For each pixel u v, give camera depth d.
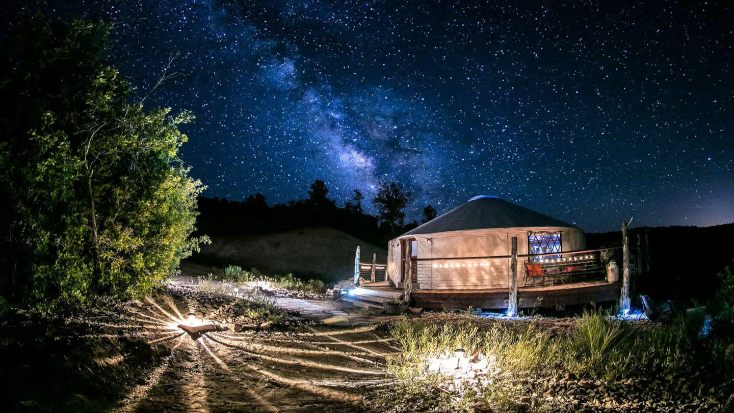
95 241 6.88
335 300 13.59
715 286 13.61
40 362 4.03
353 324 9.13
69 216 6.18
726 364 5.33
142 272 7.45
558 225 13.70
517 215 14.21
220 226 28.55
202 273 17.81
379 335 7.91
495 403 4.45
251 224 29.39
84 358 4.46
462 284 13.02
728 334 6.81
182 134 8.27
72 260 6.07
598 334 6.46
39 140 5.75
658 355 5.88
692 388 4.79
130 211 7.43
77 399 3.71
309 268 25.12
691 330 7.12
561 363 5.71
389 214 34.00
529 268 11.91
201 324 6.96
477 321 9.07
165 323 6.99
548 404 4.39
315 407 4.32
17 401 3.23
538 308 11.06
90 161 7.18
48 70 6.68
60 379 3.88
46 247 5.68
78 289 6.12
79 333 5.18
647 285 12.62
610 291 11.30
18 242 5.60
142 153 8.05
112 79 7.21
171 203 8.73
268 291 14.63
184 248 9.88
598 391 4.74
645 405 4.36
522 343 6.16
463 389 4.79
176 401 4.27
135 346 5.35
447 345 6.36
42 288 5.67
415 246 15.27
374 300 12.00
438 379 5.09
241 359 5.87
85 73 7.12
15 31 6.47
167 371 5.10
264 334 7.35
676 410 4.24
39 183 5.73
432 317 9.66
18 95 6.25
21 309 5.64
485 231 13.00
